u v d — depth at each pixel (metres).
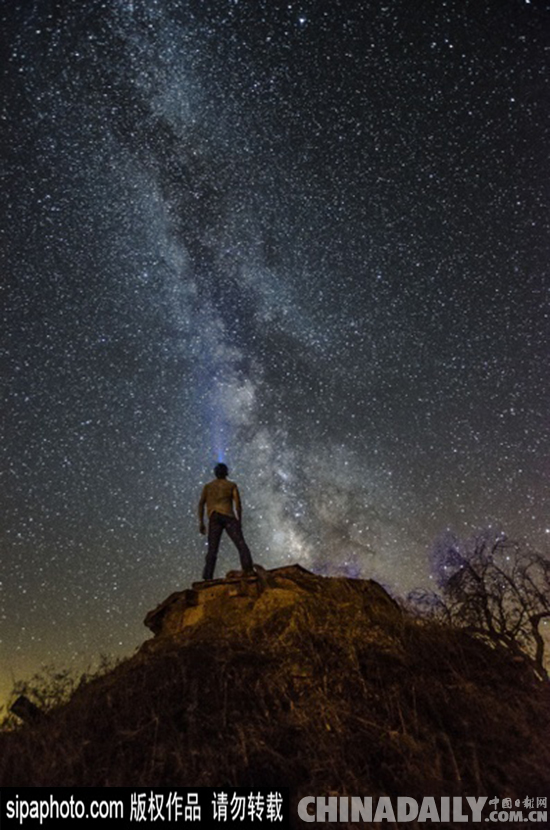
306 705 7.45
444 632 9.00
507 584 11.65
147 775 6.50
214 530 10.57
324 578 10.10
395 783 6.54
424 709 7.58
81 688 8.33
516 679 8.57
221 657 7.97
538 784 6.60
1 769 6.66
